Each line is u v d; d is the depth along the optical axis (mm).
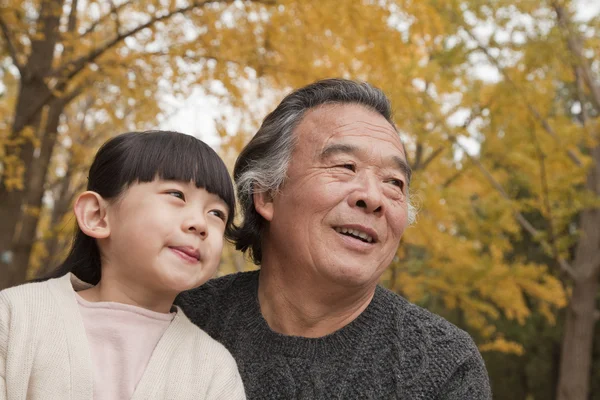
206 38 4855
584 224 8812
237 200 1967
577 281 8422
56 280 1590
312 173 1752
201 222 1528
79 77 5422
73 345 1463
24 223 6332
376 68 5027
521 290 8094
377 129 1798
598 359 15562
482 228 7195
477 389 1701
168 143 1579
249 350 1801
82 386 1435
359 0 4418
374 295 1865
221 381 1562
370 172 1749
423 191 6223
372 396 1684
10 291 1533
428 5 4523
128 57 5023
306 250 1734
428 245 6840
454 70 6457
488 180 7391
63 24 6238
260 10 5000
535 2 6047
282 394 1713
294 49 5043
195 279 1538
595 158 8445
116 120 5574
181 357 1547
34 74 5844
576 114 10156
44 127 6598
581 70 7750
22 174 5891
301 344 1763
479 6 6039
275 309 1854
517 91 6418
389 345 1756
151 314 1562
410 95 6031
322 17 4609
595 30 7105
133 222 1514
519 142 6867
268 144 1872
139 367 1506
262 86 5465
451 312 14938
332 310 1787
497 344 8602
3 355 1436
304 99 1875
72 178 10156
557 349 16078
